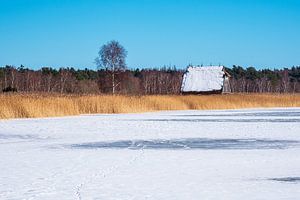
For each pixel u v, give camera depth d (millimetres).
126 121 35719
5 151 18922
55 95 46688
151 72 126062
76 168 14625
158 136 24750
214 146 20375
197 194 11078
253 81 153750
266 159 16422
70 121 35594
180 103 58594
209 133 26281
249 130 28016
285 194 11023
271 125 31797
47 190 11461
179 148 19719
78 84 118812
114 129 28922
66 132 27078
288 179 12805
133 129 28938
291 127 30062
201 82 87125
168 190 11500
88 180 12688
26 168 14680
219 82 86438
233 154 17781
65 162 15852
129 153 18125
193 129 28859
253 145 20656
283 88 152750
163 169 14422
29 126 30938
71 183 12297
